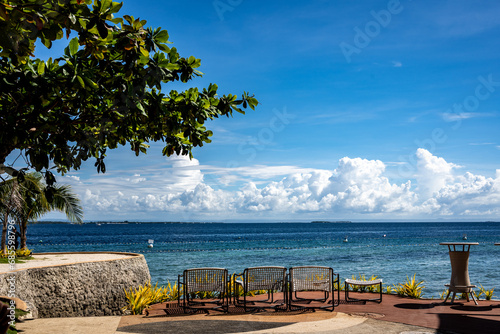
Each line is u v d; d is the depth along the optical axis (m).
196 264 34.41
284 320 7.57
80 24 4.05
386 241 81.00
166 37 4.66
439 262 34.28
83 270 10.88
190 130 5.95
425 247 59.50
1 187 14.43
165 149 6.68
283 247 62.09
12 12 3.72
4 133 4.39
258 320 7.60
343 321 7.39
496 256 39.75
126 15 4.38
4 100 4.62
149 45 4.60
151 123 5.95
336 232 149.88
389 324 7.11
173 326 7.22
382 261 36.25
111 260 11.70
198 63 5.66
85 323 7.66
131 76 4.63
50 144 5.45
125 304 11.66
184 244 70.75
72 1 3.88
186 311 8.69
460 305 9.02
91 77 4.38
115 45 4.45
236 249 56.97
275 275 8.57
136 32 4.43
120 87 4.62
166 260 38.59
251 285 8.51
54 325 7.50
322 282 8.55
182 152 6.61
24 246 17.75
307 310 8.52
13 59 4.20
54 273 10.26
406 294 10.66
